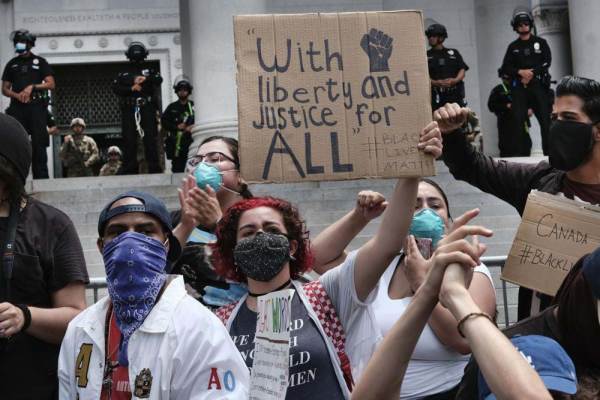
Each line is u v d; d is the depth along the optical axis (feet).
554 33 64.13
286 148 12.53
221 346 11.43
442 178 42.83
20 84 48.37
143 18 74.95
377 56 12.72
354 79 12.69
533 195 13.71
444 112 14.70
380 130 12.57
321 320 12.74
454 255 9.11
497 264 23.70
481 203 41.52
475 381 9.72
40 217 14.05
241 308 13.23
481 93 65.62
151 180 46.09
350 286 12.76
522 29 48.96
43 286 13.85
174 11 75.10
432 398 14.12
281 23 12.77
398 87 12.66
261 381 11.57
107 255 11.84
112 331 11.66
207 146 16.61
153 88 49.90
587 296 9.03
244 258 12.74
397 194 12.85
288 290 11.68
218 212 15.25
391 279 14.88
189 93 51.24
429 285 9.23
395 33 12.77
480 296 14.34
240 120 12.56
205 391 11.19
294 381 12.34
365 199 15.01
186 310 11.55
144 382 11.21
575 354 9.36
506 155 50.21
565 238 13.47
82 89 76.28
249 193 16.70
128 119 49.44
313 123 12.59
